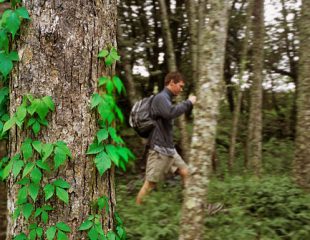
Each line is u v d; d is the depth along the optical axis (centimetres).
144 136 545
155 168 534
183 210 405
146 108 532
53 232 240
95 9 250
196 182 400
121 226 277
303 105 632
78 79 245
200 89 412
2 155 428
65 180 243
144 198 562
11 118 239
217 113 409
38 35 241
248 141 878
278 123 1291
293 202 524
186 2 977
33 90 241
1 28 244
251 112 877
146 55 1065
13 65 247
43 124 240
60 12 241
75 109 244
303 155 622
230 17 1123
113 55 255
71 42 243
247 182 623
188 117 1050
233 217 495
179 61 1108
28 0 242
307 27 635
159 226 473
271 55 1281
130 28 1030
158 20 1058
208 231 459
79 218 246
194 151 406
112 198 265
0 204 460
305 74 634
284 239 451
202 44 422
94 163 250
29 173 241
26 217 238
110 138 258
